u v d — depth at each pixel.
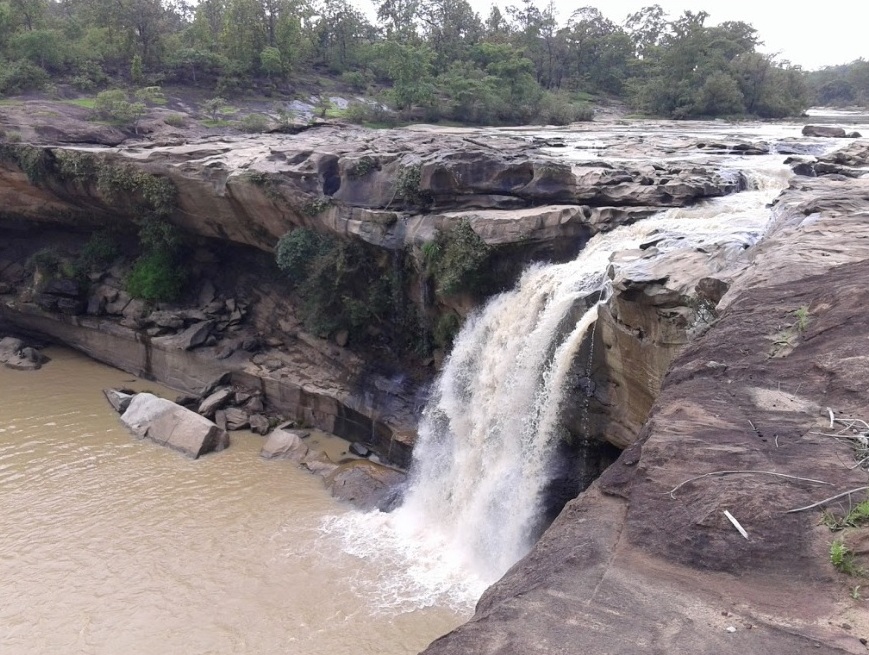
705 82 75.12
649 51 95.31
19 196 38.00
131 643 16.98
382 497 23.22
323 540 21.12
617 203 24.02
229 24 65.38
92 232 38.47
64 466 25.33
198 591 18.80
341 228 27.75
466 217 23.70
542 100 73.25
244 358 31.84
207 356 32.09
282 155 30.75
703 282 13.68
